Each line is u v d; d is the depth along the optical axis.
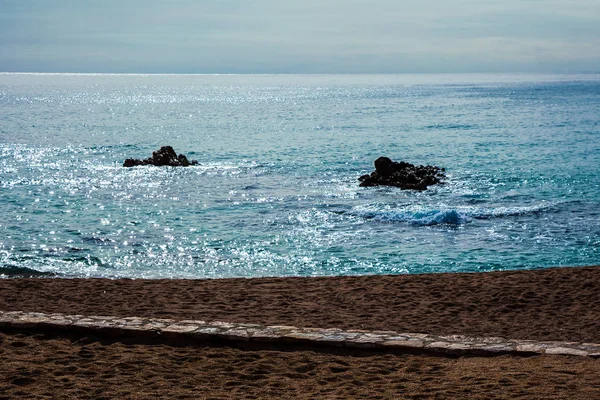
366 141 62.41
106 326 10.34
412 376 8.51
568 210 28.78
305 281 16.16
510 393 7.52
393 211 28.64
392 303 13.79
